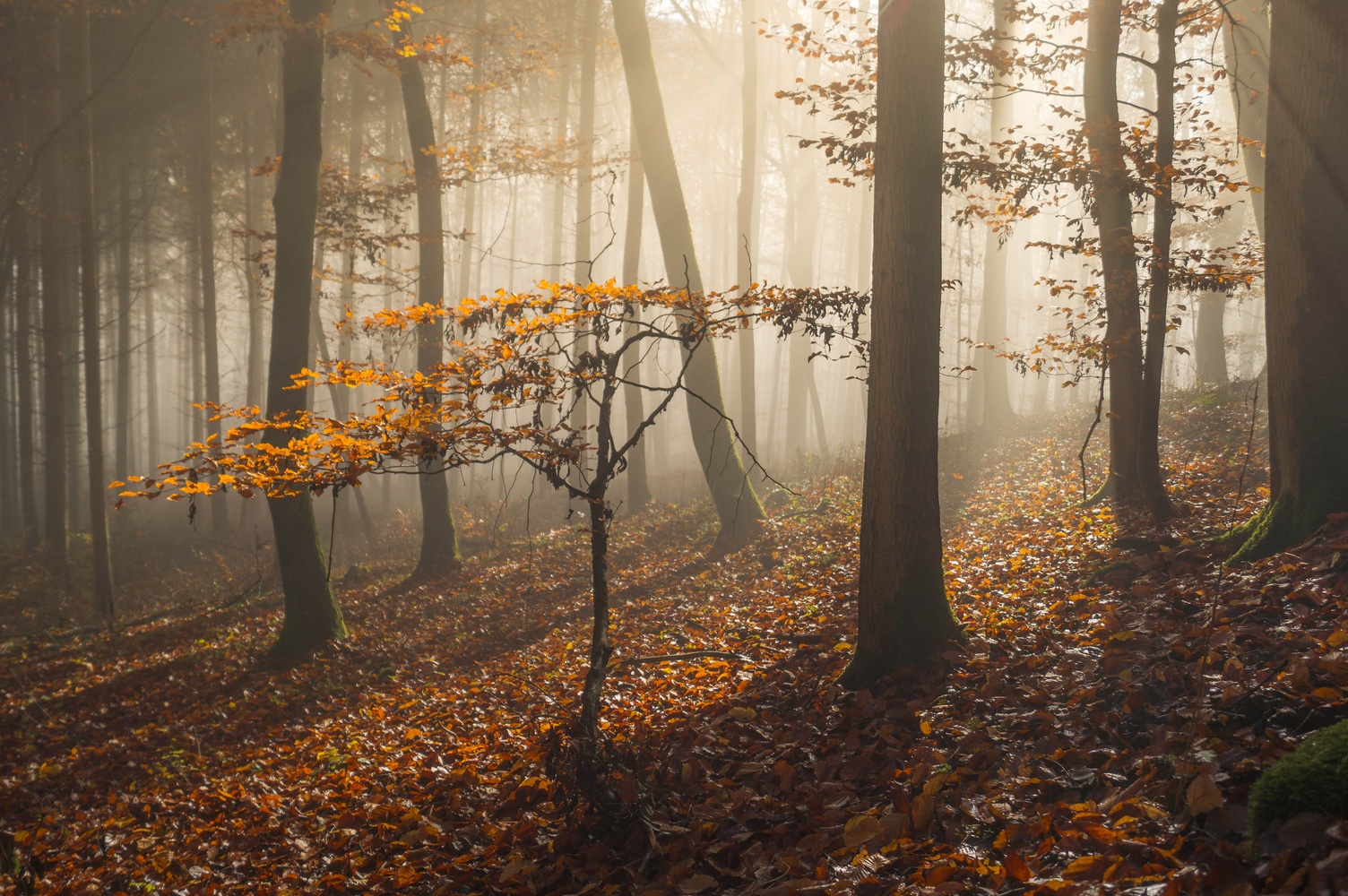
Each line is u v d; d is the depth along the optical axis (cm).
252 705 888
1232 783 307
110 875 530
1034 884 292
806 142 805
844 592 865
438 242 1450
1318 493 564
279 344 1050
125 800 664
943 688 515
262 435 1042
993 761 402
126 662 1103
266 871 501
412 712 794
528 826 475
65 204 2370
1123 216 864
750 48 1748
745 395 1680
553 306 536
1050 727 414
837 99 816
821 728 514
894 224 561
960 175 800
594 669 507
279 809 594
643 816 426
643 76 1322
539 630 1041
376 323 559
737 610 910
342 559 1816
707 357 1296
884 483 571
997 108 1869
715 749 520
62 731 857
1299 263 583
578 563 1372
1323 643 388
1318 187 573
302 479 448
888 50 559
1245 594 493
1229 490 855
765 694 600
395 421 470
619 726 613
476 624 1118
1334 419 568
